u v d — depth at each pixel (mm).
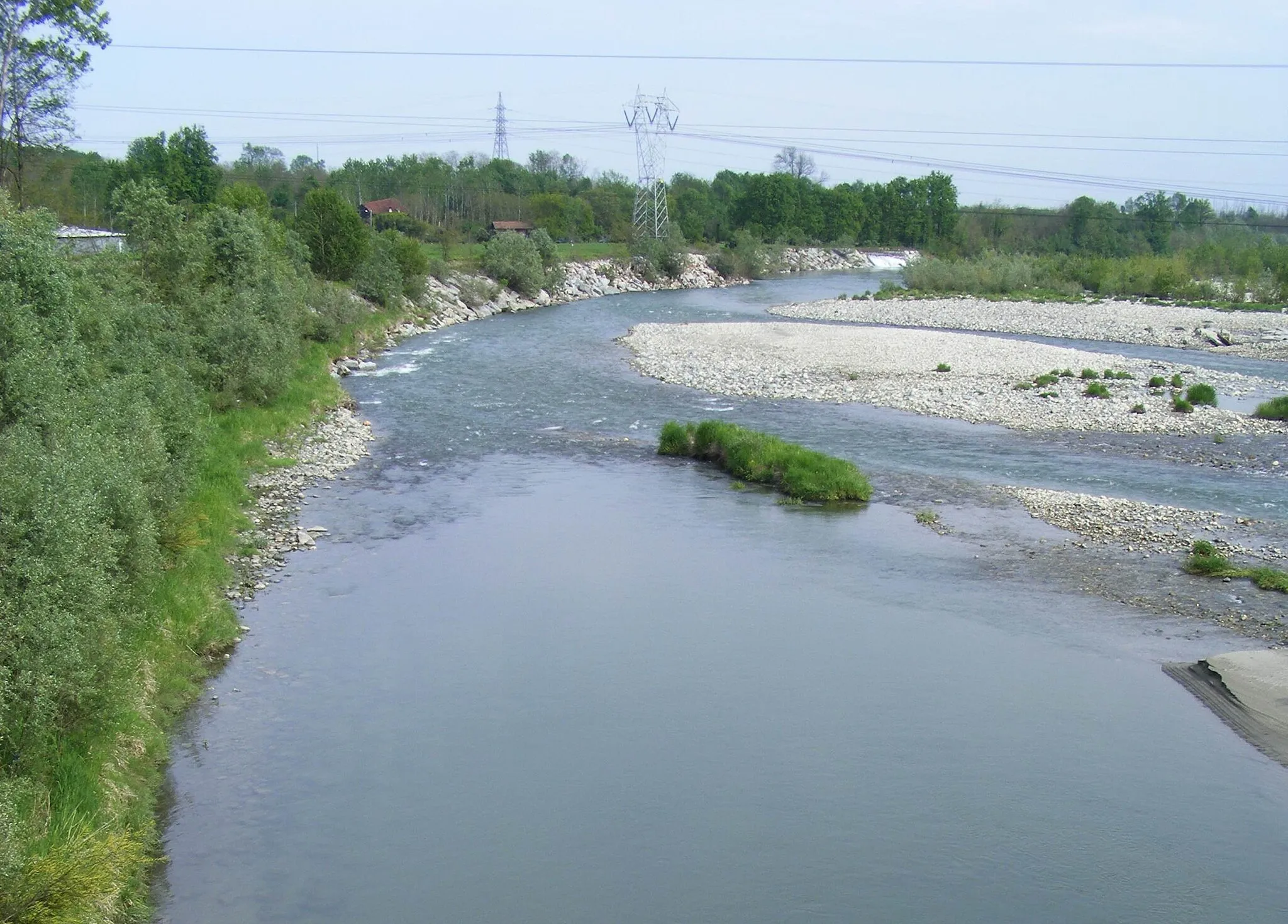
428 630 24906
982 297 112500
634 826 17312
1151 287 114750
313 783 18344
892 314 96625
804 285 137375
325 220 75250
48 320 24797
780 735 20250
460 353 67750
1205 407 51188
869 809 17844
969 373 60219
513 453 42219
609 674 22781
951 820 17531
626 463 41156
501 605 26531
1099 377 59000
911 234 199250
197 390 38125
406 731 20234
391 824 17234
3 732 14734
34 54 50562
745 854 16625
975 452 42844
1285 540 31297
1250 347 74188
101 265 38469
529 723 20609
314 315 59469
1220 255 133000
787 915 15164
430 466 40031
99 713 16938
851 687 22234
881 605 26812
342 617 25594
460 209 148375
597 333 79312
